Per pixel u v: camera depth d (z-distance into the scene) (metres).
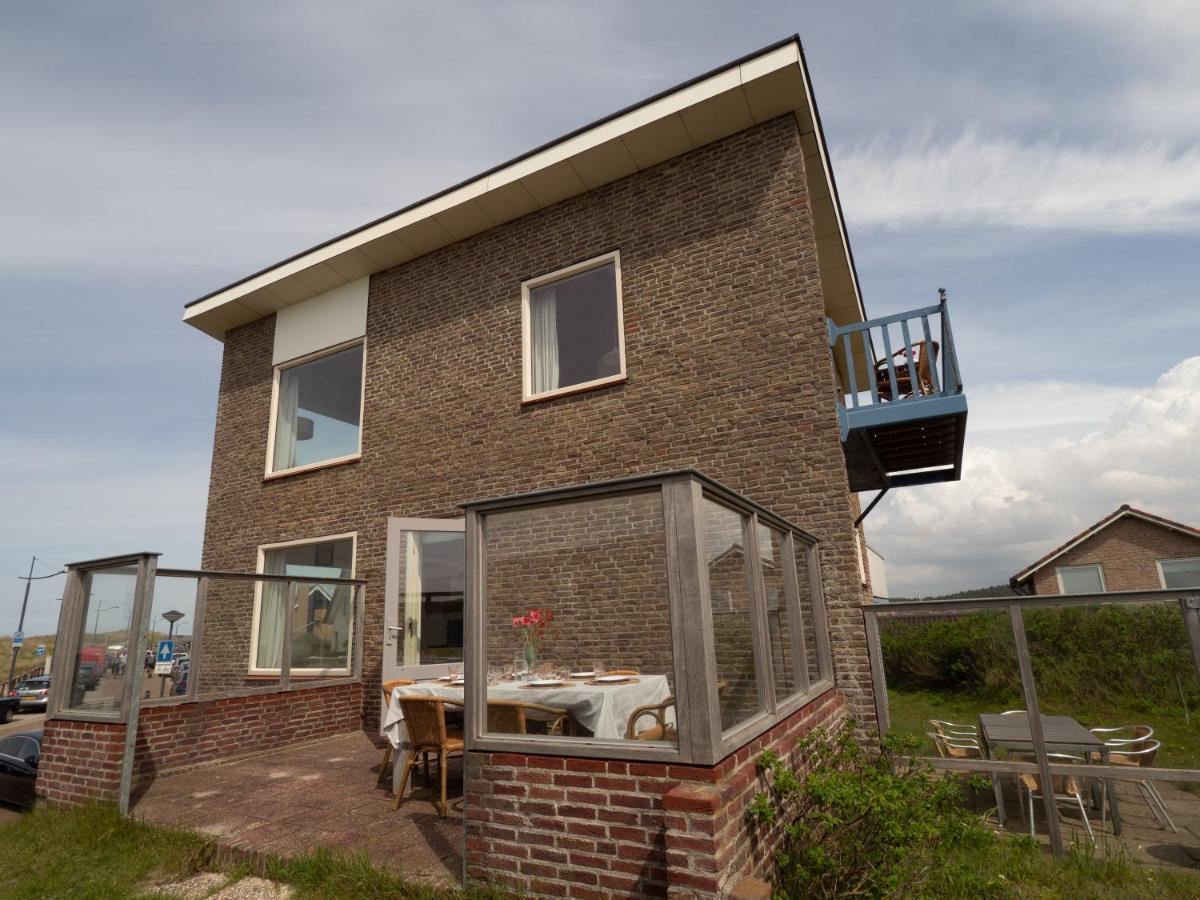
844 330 6.62
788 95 6.51
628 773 2.93
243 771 5.84
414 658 7.11
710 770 2.74
